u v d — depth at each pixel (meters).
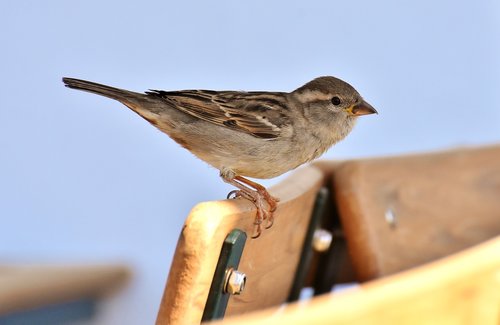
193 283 4.73
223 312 5.03
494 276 3.28
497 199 8.21
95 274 10.31
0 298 8.67
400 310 3.12
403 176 7.72
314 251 7.65
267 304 6.47
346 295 3.13
